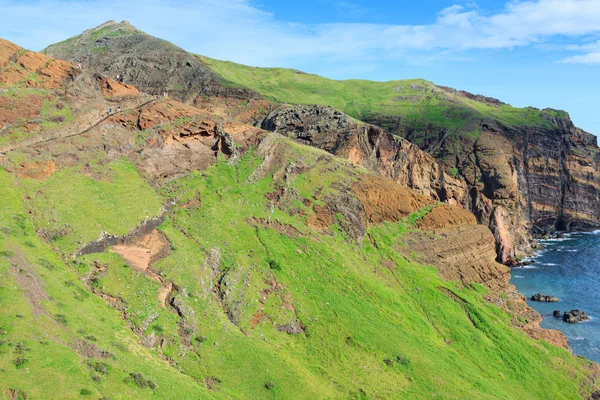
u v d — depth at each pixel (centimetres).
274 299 6725
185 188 7919
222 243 7200
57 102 7825
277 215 8306
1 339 3953
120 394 4038
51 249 5594
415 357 6462
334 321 6669
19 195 6103
